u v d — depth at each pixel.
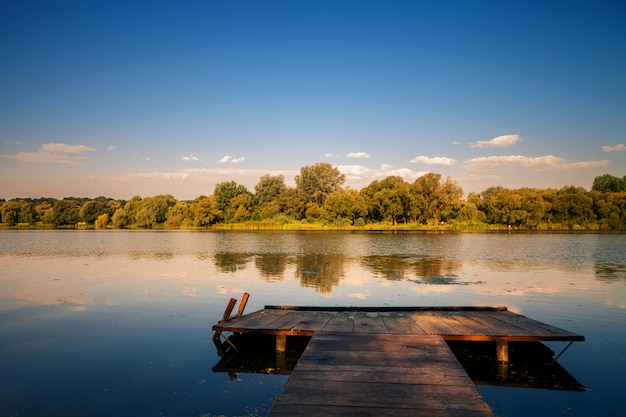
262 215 114.19
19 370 11.12
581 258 38.72
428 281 25.64
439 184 98.44
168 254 43.28
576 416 8.68
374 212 104.25
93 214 127.19
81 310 18.00
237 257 39.88
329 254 42.59
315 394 7.79
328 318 14.34
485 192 138.25
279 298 20.53
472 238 67.19
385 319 14.16
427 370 9.03
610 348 12.96
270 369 11.28
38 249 50.00
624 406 9.12
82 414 8.66
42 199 199.25
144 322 16.00
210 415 8.60
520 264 34.09
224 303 19.39
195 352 12.64
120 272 29.83
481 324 13.27
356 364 9.43
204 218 110.88
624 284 24.52
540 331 12.26
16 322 15.98
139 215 114.94
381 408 7.22
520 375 10.93
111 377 10.62
